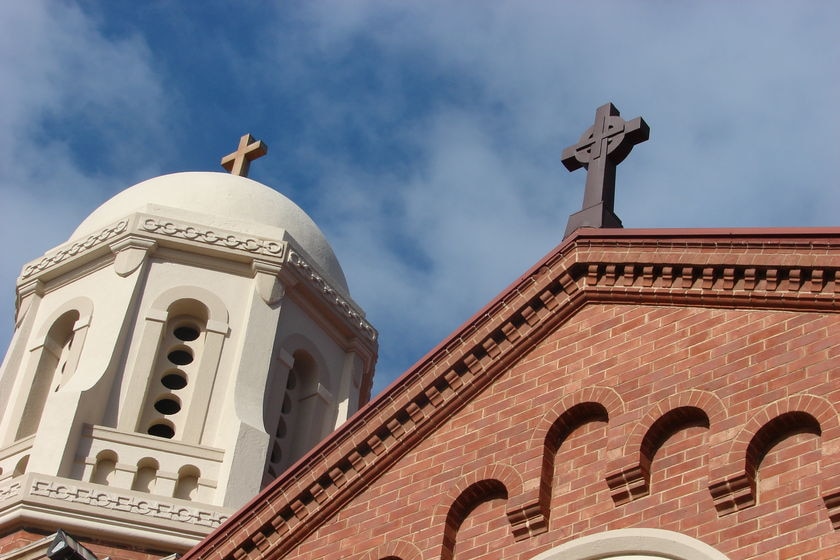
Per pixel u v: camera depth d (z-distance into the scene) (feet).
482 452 65.21
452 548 63.52
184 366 108.27
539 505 61.62
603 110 75.36
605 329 65.67
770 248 62.80
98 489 98.32
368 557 65.26
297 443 109.91
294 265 113.19
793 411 57.47
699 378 61.11
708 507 57.62
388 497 66.85
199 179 120.06
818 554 54.13
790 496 56.08
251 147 130.00
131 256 111.14
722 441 58.59
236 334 109.40
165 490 100.83
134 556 96.73
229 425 104.27
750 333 61.21
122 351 107.04
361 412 69.31
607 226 71.10
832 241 61.46
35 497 96.99
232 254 112.27
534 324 67.56
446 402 67.77
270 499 69.87
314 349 113.60
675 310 64.23
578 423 63.93
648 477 60.03
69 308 111.65
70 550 67.00
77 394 102.89
